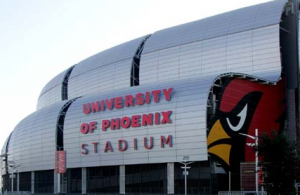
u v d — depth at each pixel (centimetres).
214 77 6794
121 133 7306
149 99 7044
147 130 6975
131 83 9194
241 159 6750
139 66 8938
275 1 7850
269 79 7081
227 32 7931
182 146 6581
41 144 8944
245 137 6825
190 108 6588
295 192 3931
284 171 3828
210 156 6456
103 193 7650
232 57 7744
